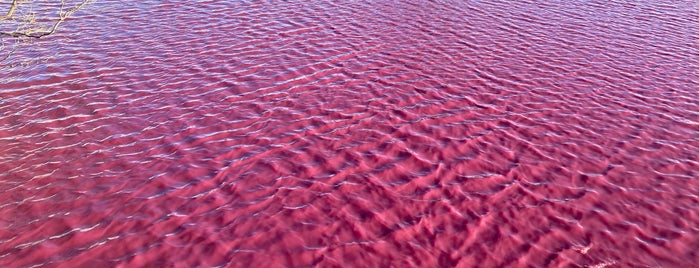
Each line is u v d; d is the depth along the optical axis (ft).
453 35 43.68
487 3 52.11
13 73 35.91
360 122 30.71
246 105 32.42
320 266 20.42
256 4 50.44
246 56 39.01
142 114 31.24
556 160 27.14
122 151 27.68
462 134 29.53
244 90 34.19
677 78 36.29
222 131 29.66
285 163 26.86
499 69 37.47
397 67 37.70
